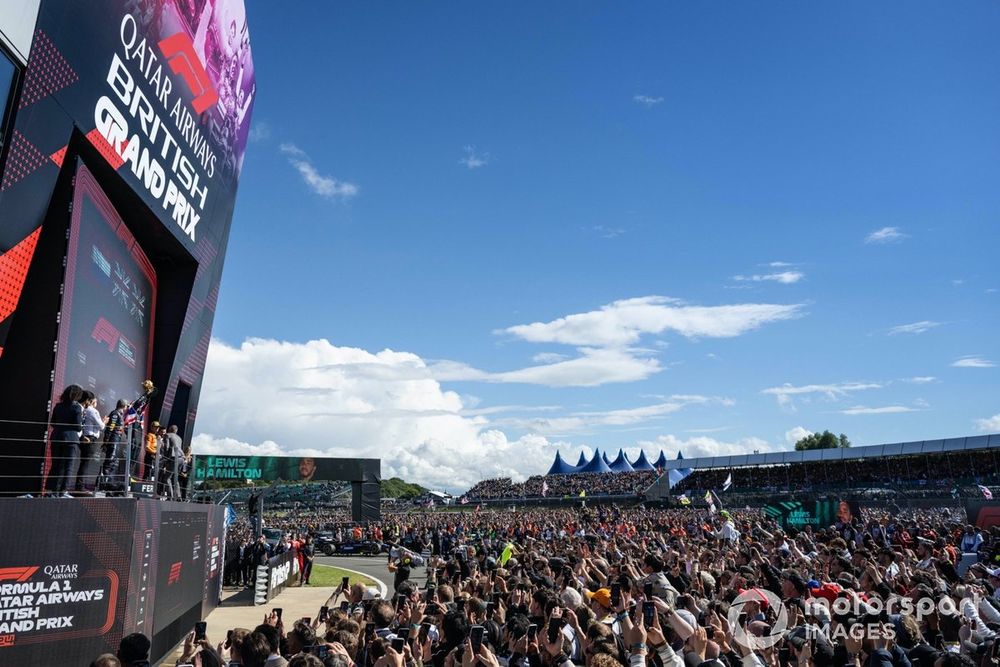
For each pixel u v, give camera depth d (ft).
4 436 38.78
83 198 43.50
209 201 64.75
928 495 136.56
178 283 64.95
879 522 75.20
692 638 19.66
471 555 57.26
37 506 28.89
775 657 21.40
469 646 19.72
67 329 40.96
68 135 38.55
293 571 90.12
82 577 29.99
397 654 19.89
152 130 49.57
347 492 230.48
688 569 42.27
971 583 30.17
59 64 36.86
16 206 34.47
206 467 156.04
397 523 161.79
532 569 40.24
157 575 37.73
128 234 53.83
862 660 20.04
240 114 71.26
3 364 39.17
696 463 249.55
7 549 27.81
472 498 286.66
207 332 73.10
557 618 20.83
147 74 47.96
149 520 35.50
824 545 52.60
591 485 276.82
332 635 21.56
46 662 28.53
